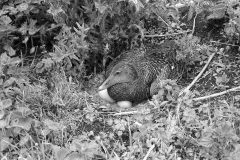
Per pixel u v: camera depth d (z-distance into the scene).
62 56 7.59
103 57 8.32
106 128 7.26
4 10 7.91
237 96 7.58
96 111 7.49
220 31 8.82
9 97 7.43
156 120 7.19
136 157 6.80
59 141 6.97
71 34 7.75
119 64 7.87
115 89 7.82
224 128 6.43
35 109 7.42
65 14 7.90
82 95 7.78
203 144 6.55
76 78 8.12
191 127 7.05
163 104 7.46
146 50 8.23
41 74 8.09
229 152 6.48
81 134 7.16
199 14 9.12
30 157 6.55
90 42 8.22
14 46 8.56
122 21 8.23
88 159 6.57
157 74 7.88
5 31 7.98
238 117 7.05
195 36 8.62
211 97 7.65
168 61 8.05
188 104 7.37
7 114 7.01
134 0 7.42
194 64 8.35
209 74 8.12
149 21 9.07
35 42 8.65
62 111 7.41
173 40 8.52
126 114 7.47
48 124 6.88
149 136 6.93
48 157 6.70
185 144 6.89
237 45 8.45
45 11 8.17
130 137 6.98
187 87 7.88
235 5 8.71
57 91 7.56
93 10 8.06
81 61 8.02
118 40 8.47
